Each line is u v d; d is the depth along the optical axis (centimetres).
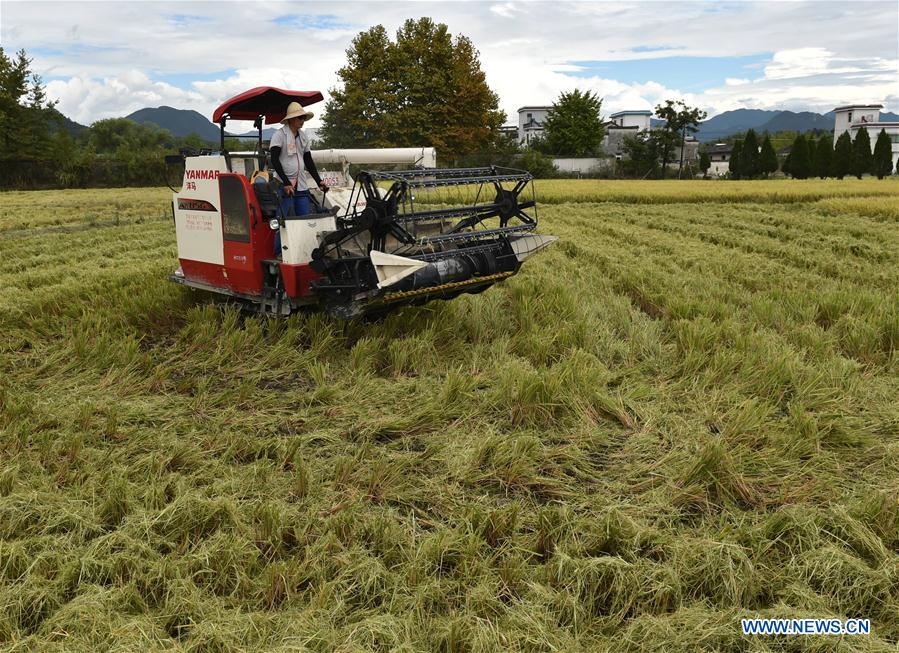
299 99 750
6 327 789
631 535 375
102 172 4803
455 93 4800
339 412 552
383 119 4725
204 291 880
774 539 371
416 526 393
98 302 863
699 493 422
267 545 373
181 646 294
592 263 1203
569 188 3069
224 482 428
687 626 307
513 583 343
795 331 747
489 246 730
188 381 606
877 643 292
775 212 2123
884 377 630
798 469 457
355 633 299
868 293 873
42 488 421
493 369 638
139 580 339
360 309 646
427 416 534
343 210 782
